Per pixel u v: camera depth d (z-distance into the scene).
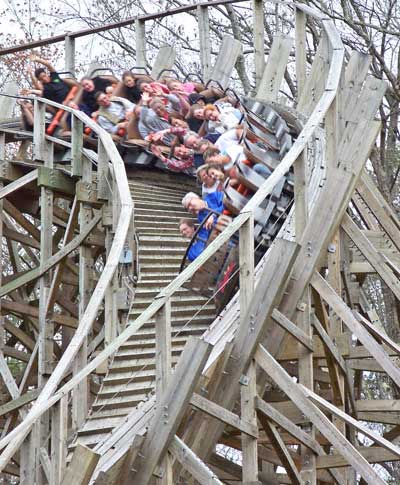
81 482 7.53
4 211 14.87
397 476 18.94
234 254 10.20
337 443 8.82
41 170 13.45
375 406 10.93
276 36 16.09
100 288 9.18
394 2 21.12
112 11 25.39
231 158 11.18
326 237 9.77
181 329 9.96
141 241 11.48
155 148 13.80
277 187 11.25
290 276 9.72
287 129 12.49
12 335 16.48
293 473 9.35
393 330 19.36
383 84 12.16
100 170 12.80
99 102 14.20
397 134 22.44
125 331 8.23
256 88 15.95
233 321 9.45
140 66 16.72
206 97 13.59
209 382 8.91
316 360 11.67
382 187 19.66
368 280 22.98
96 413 9.05
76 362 9.88
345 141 10.59
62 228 16.50
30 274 13.30
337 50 11.45
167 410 8.27
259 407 8.98
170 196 13.55
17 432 7.66
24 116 14.70
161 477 8.28
